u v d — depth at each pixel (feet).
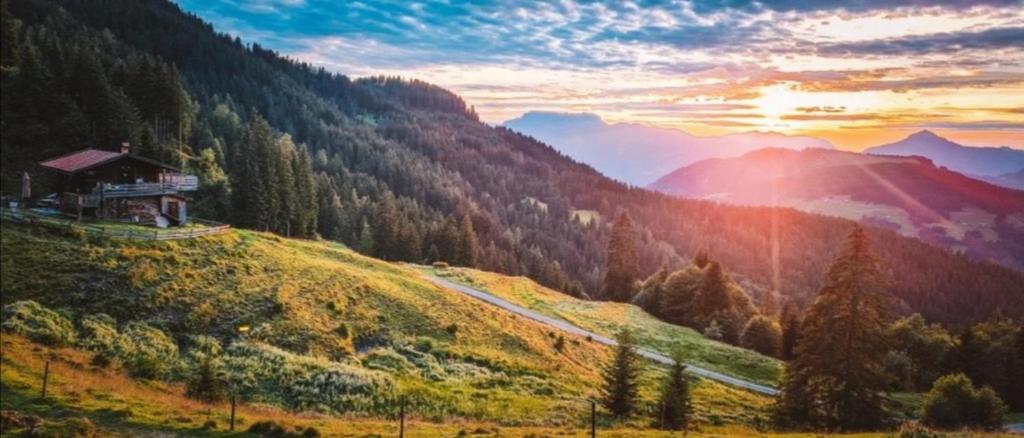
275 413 124.26
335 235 450.71
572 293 512.63
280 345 166.50
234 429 99.50
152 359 138.51
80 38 562.25
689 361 267.39
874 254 156.35
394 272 264.11
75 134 321.32
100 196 234.58
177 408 110.01
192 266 193.06
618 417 159.12
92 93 343.26
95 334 147.13
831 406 155.84
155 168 265.54
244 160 332.80
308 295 196.34
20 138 311.27
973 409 181.68
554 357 213.66
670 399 153.69
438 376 171.01
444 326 207.82
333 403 142.00
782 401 167.12
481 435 103.65
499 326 225.97
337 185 619.67
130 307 163.84
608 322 307.17
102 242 192.13
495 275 362.74
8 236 182.91
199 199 339.16
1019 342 291.38
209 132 486.38
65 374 117.19
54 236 190.19
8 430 84.89
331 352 170.60
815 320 162.40
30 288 160.97
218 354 155.53
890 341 157.79
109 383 119.96
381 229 443.32
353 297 206.39
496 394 165.17
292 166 411.34
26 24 566.36
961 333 309.63
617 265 437.58
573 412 157.69
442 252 453.58
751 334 325.83
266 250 226.17
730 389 227.20
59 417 95.45
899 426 152.66
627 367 166.71
